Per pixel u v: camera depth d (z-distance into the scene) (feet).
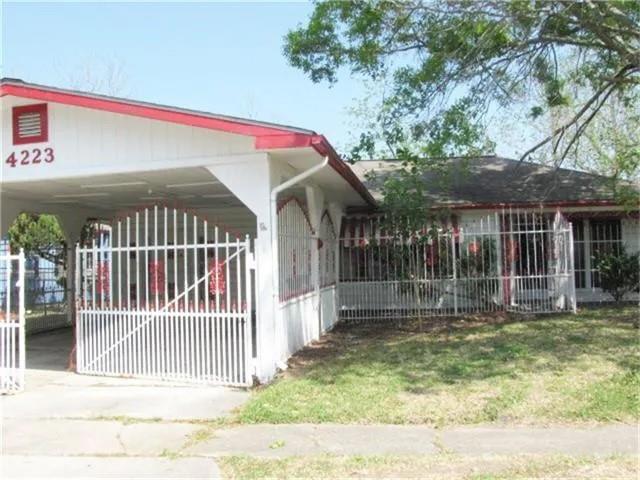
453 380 27.09
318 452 18.94
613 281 55.62
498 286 53.11
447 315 51.39
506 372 28.19
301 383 27.30
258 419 22.56
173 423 22.76
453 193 60.29
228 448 19.69
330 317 47.98
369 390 25.76
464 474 16.74
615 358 30.25
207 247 29.32
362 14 43.62
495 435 20.12
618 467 16.96
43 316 53.31
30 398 26.94
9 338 29.14
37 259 55.11
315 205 40.40
